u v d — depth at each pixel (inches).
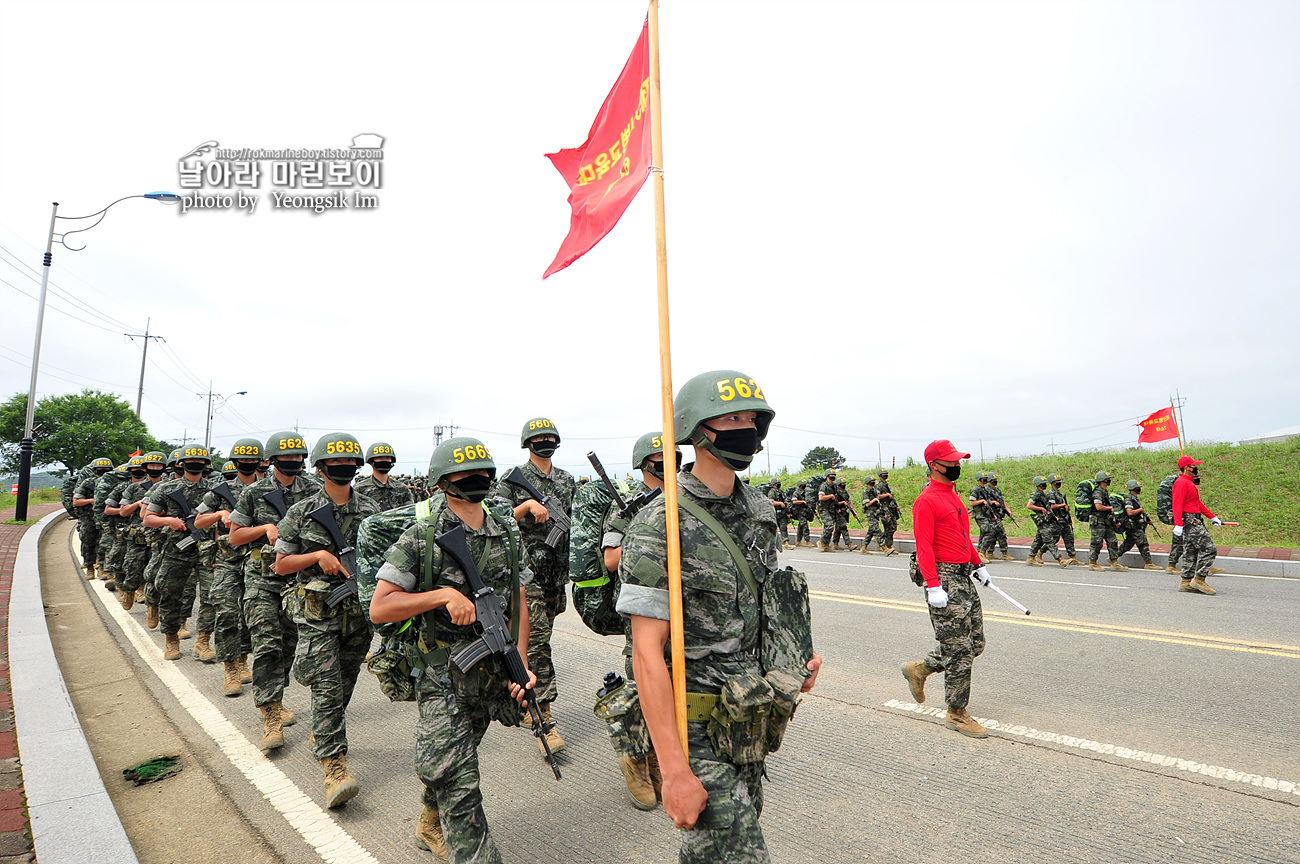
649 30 102.0
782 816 142.6
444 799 111.4
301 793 159.0
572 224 137.3
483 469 123.3
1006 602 358.9
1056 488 521.3
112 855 120.8
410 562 119.6
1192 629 286.5
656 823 142.0
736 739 79.5
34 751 161.0
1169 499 460.8
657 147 97.6
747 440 84.3
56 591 421.1
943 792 149.9
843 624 316.2
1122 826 133.6
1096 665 239.3
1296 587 388.2
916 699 202.4
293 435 209.0
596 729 196.2
